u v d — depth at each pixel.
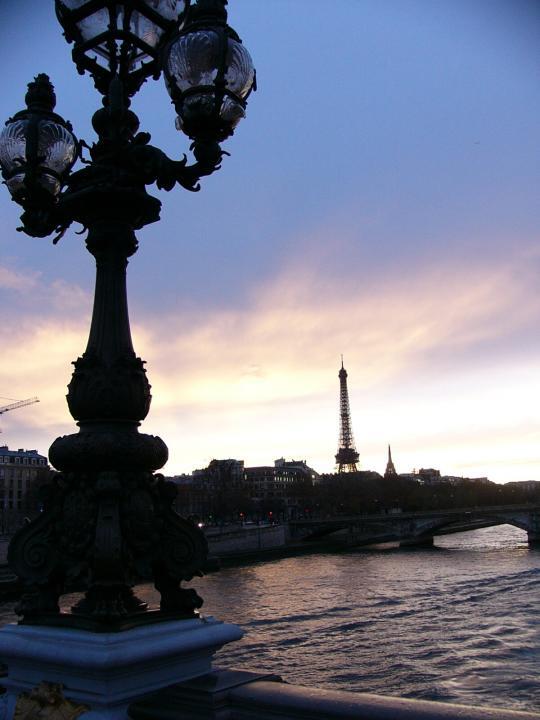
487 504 172.25
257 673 3.20
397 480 158.12
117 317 4.04
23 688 3.49
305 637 34.16
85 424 3.87
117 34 4.30
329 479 157.62
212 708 2.85
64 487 3.72
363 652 30.78
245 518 134.12
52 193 4.39
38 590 3.73
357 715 2.52
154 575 3.88
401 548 100.06
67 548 3.64
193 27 3.85
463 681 25.92
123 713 3.16
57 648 3.28
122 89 4.20
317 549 99.38
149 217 4.28
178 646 3.39
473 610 41.44
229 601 46.84
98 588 3.48
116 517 3.54
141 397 3.92
